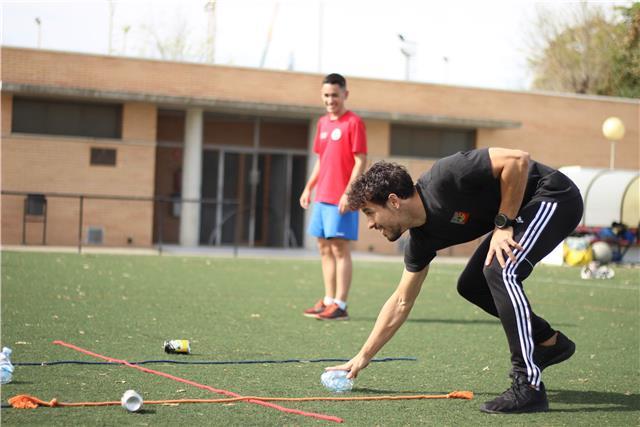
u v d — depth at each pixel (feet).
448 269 51.70
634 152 84.23
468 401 13.38
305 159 75.66
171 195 71.97
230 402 12.69
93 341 18.43
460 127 77.61
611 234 60.29
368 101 75.10
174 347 17.08
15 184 64.03
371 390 14.11
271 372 15.49
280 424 11.36
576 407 13.15
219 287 33.30
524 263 12.77
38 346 17.37
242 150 73.87
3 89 61.62
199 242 72.69
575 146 82.12
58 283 31.40
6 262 40.32
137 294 29.07
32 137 64.28
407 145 76.84
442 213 12.39
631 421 12.24
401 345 19.52
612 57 115.65
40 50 65.41
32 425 10.74
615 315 28.09
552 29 123.95
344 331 21.71
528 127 80.23
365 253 72.38
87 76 66.80
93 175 65.87
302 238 75.25
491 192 12.43
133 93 64.59
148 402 12.39
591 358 18.54
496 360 17.66
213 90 70.38
